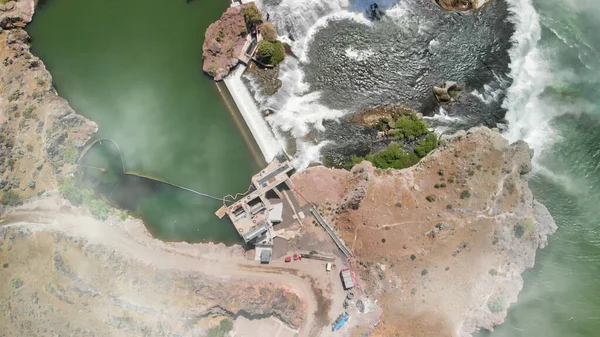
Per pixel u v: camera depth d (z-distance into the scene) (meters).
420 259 79.06
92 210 82.75
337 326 77.50
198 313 77.56
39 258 80.06
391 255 79.19
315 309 78.81
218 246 82.81
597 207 83.75
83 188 84.94
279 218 82.44
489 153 82.81
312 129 88.31
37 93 88.38
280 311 78.50
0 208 82.56
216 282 79.31
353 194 81.56
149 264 80.69
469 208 80.50
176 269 80.50
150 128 89.56
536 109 88.62
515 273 80.62
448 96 88.56
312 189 83.88
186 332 76.88
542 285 81.19
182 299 78.38
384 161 85.19
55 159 85.25
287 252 81.38
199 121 89.69
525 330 79.12
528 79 89.88
